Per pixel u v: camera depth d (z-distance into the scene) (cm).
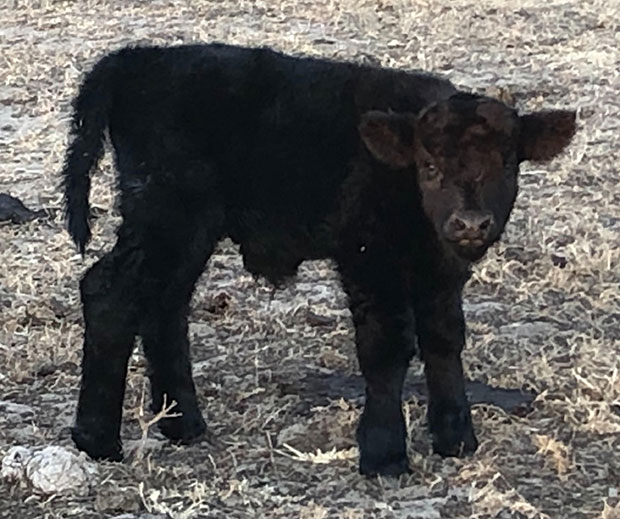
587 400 353
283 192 328
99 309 325
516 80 689
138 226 326
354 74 330
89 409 330
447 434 331
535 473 323
